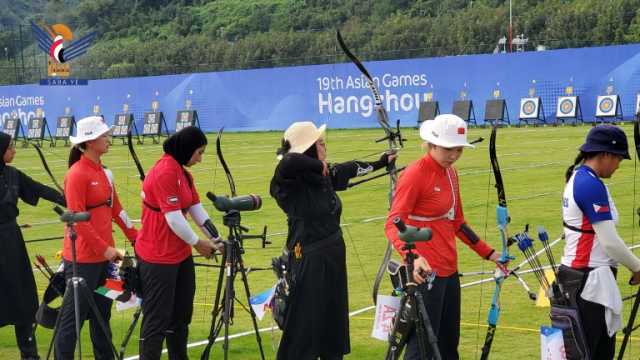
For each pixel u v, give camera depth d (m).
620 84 31.80
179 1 68.88
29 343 7.82
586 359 5.87
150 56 57.31
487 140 27.98
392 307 6.18
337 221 6.52
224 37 62.12
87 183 7.20
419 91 35.38
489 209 14.73
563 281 5.95
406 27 49.06
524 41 42.28
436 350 5.65
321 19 59.66
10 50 70.00
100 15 70.06
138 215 16.27
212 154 27.78
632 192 15.55
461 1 55.88
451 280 6.27
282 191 6.38
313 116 37.50
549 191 16.45
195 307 9.48
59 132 40.97
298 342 6.39
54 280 7.41
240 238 6.61
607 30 43.31
